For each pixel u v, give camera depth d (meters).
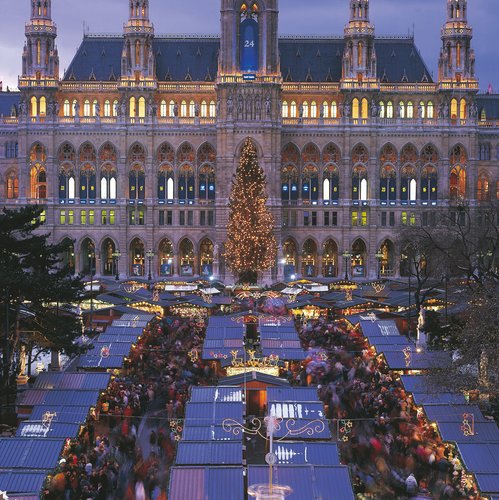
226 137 181.38
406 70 191.12
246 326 96.25
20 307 78.19
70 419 57.38
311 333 97.12
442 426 56.09
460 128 184.62
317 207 185.50
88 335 96.56
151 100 184.38
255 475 46.00
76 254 185.00
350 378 75.31
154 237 185.12
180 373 79.62
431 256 135.62
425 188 185.88
